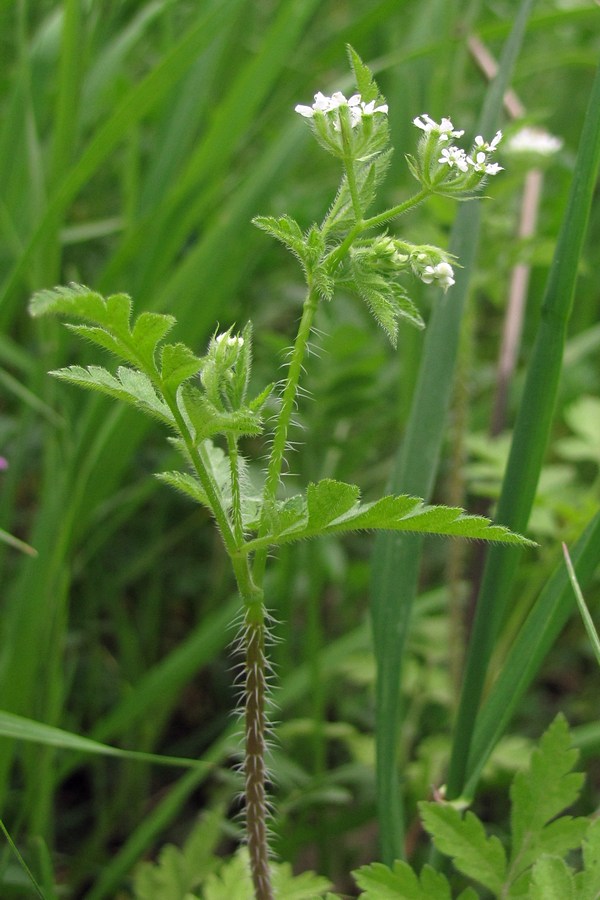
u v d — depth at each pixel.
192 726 0.50
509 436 0.44
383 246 0.28
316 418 0.46
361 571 0.46
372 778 0.40
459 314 0.34
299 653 0.51
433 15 0.47
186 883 0.35
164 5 0.44
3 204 0.41
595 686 0.50
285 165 0.42
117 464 0.40
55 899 0.35
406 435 0.34
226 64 0.55
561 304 0.31
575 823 0.31
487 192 0.41
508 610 0.46
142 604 0.52
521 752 0.39
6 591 0.47
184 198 0.42
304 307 0.28
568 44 0.68
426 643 0.44
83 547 0.46
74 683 0.47
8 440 0.49
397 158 0.47
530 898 0.29
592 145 0.31
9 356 0.41
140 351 0.27
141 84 0.38
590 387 0.53
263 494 0.28
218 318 0.50
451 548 0.41
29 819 0.39
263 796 0.30
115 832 0.45
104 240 0.57
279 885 0.33
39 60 0.44
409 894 0.30
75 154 0.45
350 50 0.28
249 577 0.29
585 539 0.32
